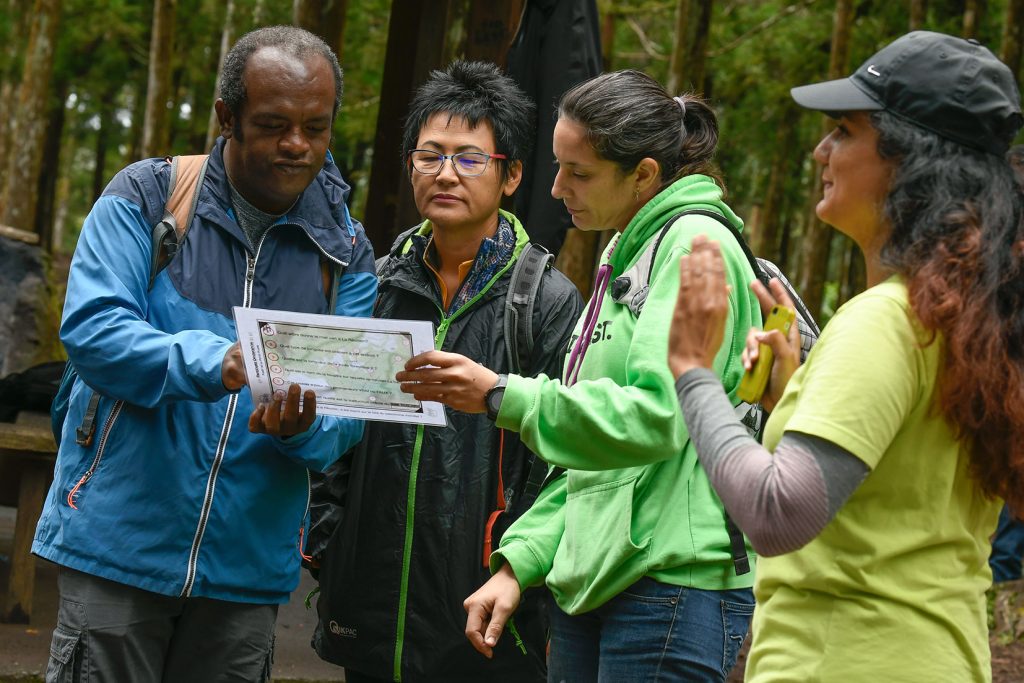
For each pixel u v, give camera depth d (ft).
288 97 9.75
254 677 10.38
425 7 20.39
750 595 9.21
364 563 11.50
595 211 9.71
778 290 7.51
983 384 6.43
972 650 6.86
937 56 6.76
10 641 17.01
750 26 63.98
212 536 9.90
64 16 78.54
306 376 9.08
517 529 10.54
